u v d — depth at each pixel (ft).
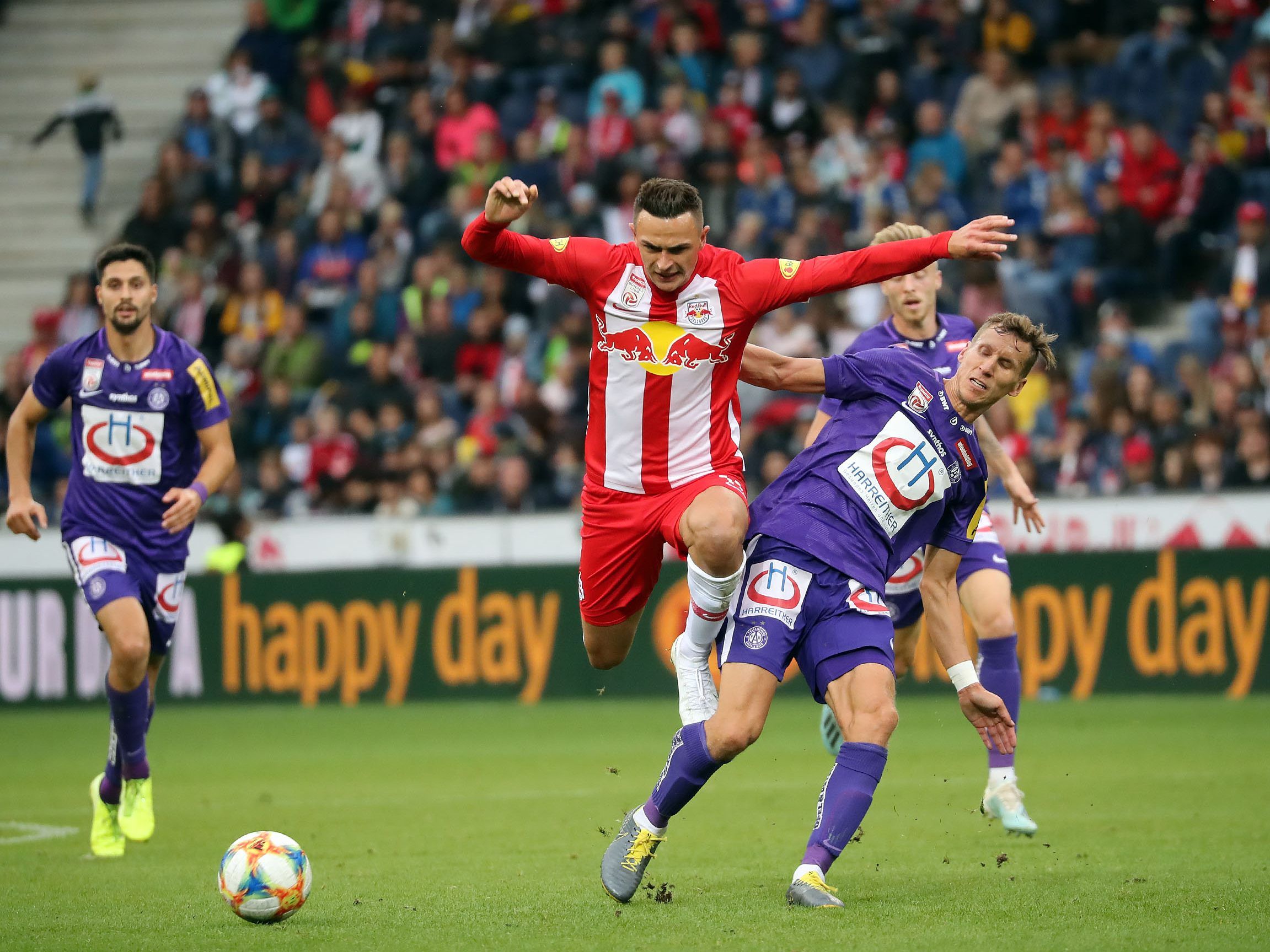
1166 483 161.68
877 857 72.18
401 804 95.71
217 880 66.64
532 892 62.44
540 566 165.99
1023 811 76.48
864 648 59.16
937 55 215.92
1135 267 191.42
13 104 269.23
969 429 61.77
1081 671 153.79
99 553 78.07
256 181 230.27
